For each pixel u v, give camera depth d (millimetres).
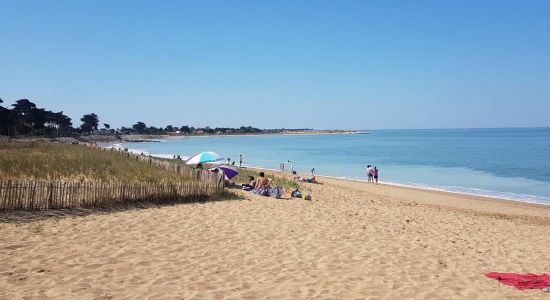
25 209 12734
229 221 13430
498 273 9477
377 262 9828
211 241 10969
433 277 8953
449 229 15039
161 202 15750
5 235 10344
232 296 7320
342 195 24719
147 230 11719
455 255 11000
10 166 21359
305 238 11734
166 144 158125
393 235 12836
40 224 11547
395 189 33938
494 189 35844
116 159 32688
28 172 20406
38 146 44281
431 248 11508
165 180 21094
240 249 10367
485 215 21453
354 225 13938
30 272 8016
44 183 13125
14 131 122812
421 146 111750
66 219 12289
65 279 7758
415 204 24000
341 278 8562
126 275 8156
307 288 7883
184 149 113125
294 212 15688
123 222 12430
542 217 22000
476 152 82938
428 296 7781
